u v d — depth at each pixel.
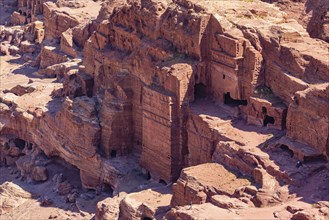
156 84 60.59
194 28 59.25
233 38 56.84
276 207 47.12
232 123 56.41
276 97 55.84
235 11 60.00
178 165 59.44
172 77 58.47
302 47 55.69
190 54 60.16
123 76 64.94
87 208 62.94
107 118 64.88
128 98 64.56
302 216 44.38
